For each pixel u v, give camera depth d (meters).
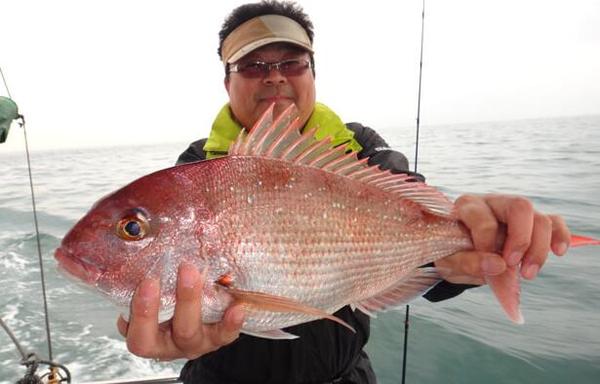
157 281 0.34
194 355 0.38
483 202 0.45
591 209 2.40
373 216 0.43
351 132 0.68
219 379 0.59
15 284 1.84
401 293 0.45
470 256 0.44
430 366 1.16
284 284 0.39
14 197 4.26
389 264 0.44
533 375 1.10
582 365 1.12
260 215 0.39
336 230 0.41
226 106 0.71
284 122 0.41
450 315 1.39
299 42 0.63
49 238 2.64
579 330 1.26
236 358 0.57
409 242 0.45
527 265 0.41
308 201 0.40
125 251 0.36
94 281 0.36
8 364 1.24
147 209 0.36
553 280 1.56
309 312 0.36
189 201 0.37
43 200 3.99
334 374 0.59
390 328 1.33
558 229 0.41
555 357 1.15
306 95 0.65
